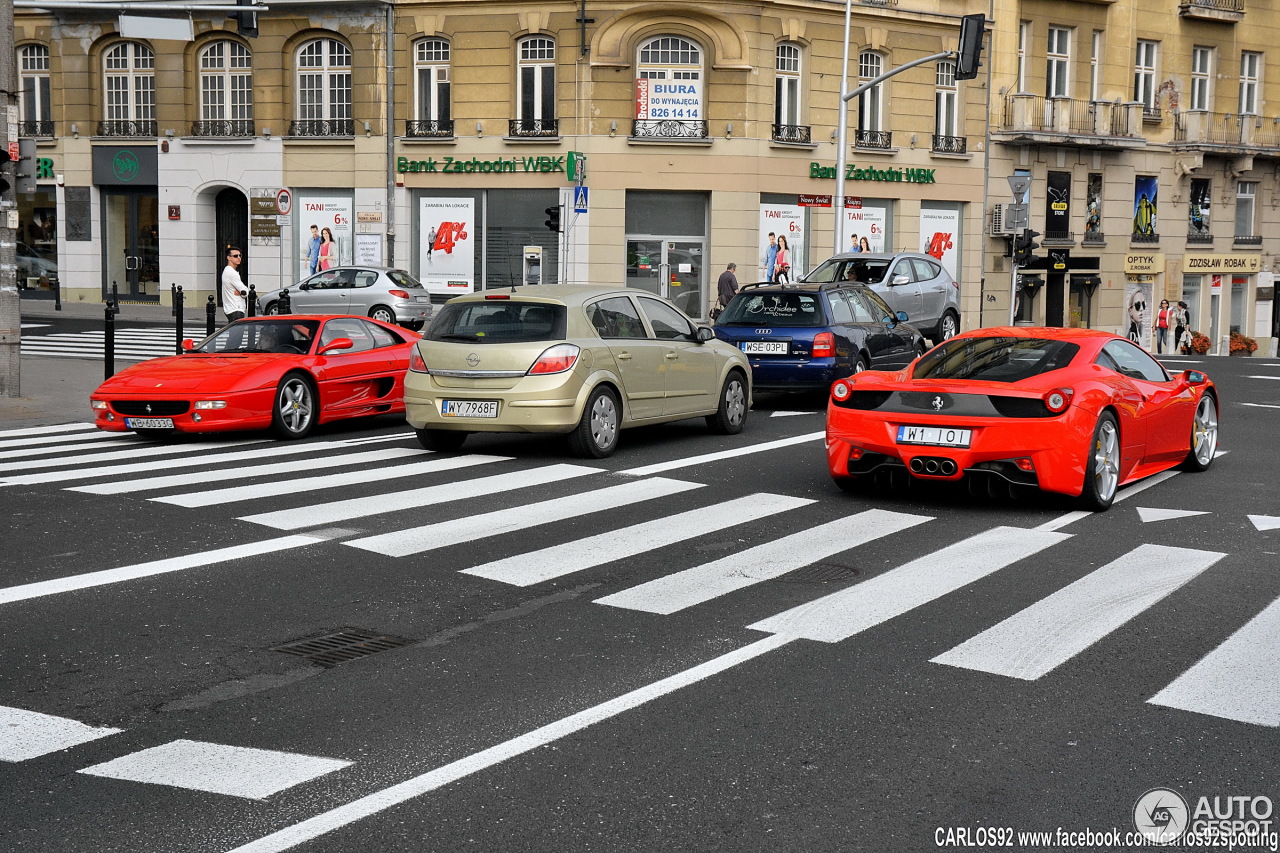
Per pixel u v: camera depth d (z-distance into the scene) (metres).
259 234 36.47
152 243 37.84
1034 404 9.36
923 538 8.69
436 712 5.24
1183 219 44.81
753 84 34.66
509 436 14.05
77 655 6.00
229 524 8.96
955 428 9.50
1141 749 4.86
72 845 4.00
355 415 14.73
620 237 34.69
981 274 39.59
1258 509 9.83
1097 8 41.44
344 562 7.88
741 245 34.91
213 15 36.12
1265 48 45.81
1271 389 21.02
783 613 6.75
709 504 9.91
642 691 5.50
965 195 38.88
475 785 4.48
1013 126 39.41
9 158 16.20
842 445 10.02
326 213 36.16
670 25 34.12
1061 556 8.14
